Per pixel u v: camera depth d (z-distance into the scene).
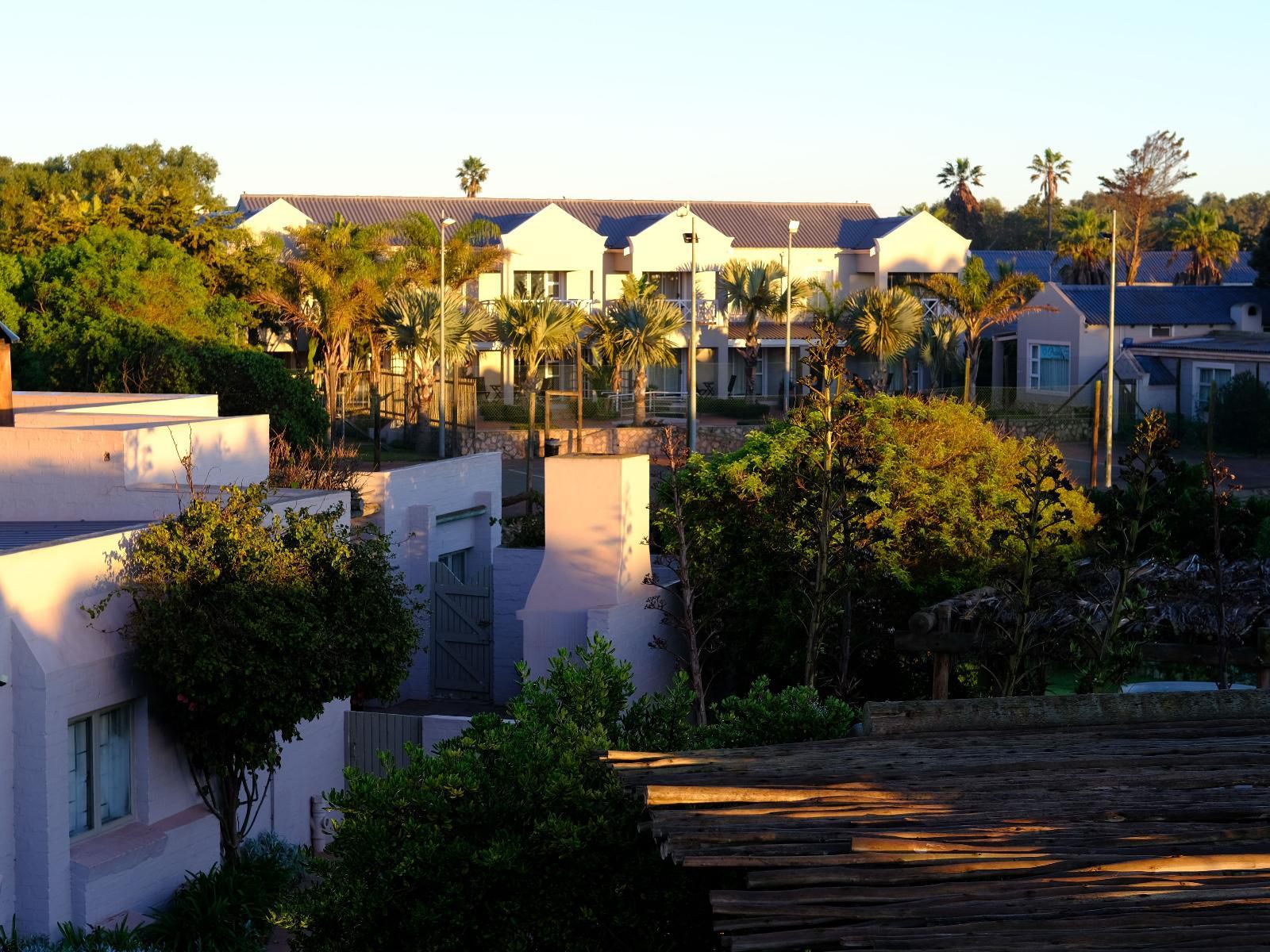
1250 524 23.55
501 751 10.33
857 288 72.31
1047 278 87.69
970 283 60.97
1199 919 7.07
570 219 66.12
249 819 16.06
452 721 18.08
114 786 14.61
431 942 9.44
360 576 15.59
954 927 7.10
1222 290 66.38
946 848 7.94
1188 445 55.78
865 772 9.37
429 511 24.28
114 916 13.86
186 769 15.36
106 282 45.59
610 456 19.86
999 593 17.58
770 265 64.44
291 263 55.72
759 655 21.38
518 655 23.41
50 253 46.06
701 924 9.45
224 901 14.08
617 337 56.94
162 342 42.03
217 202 62.81
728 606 21.09
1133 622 16.33
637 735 11.72
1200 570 17.08
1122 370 60.12
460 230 59.28
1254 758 9.59
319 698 14.81
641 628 20.27
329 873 10.10
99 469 17.83
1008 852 7.88
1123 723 11.30
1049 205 123.31
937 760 9.71
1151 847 7.93
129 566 14.53
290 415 38.66
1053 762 9.55
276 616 14.26
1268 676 15.84
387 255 57.91
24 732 13.20
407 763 18.25
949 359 64.06
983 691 18.17
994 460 22.69
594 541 19.56
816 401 20.20
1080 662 16.55
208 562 14.33
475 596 23.66
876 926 7.18
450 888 9.45
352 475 25.95
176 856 14.83
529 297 64.31
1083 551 21.59
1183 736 10.55
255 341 60.03
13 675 13.13
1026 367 67.50
